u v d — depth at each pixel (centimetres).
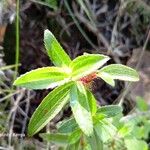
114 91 23
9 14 21
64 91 12
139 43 25
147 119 19
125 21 25
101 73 12
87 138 13
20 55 22
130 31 25
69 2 23
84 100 12
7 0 21
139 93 22
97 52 23
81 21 23
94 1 24
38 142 19
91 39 24
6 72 20
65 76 12
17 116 20
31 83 12
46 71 12
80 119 11
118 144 16
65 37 23
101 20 24
